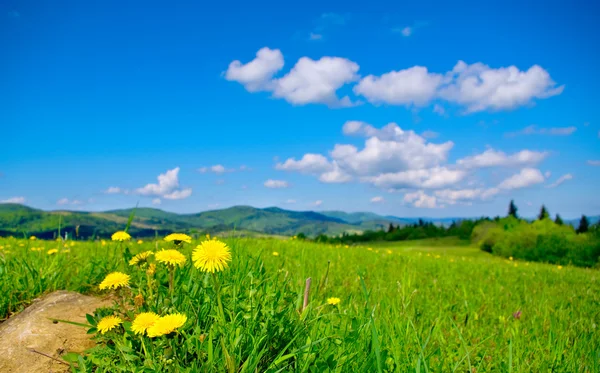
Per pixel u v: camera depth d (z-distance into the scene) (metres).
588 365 3.45
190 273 3.35
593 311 6.65
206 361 2.24
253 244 8.38
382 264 10.37
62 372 2.52
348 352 2.52
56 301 3.36
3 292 3.77
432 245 92.69
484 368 3.62
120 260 4.71
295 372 2.24
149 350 2.28
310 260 8.32
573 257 36.03
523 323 5.32
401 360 2.75
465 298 6.36
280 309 2.82
